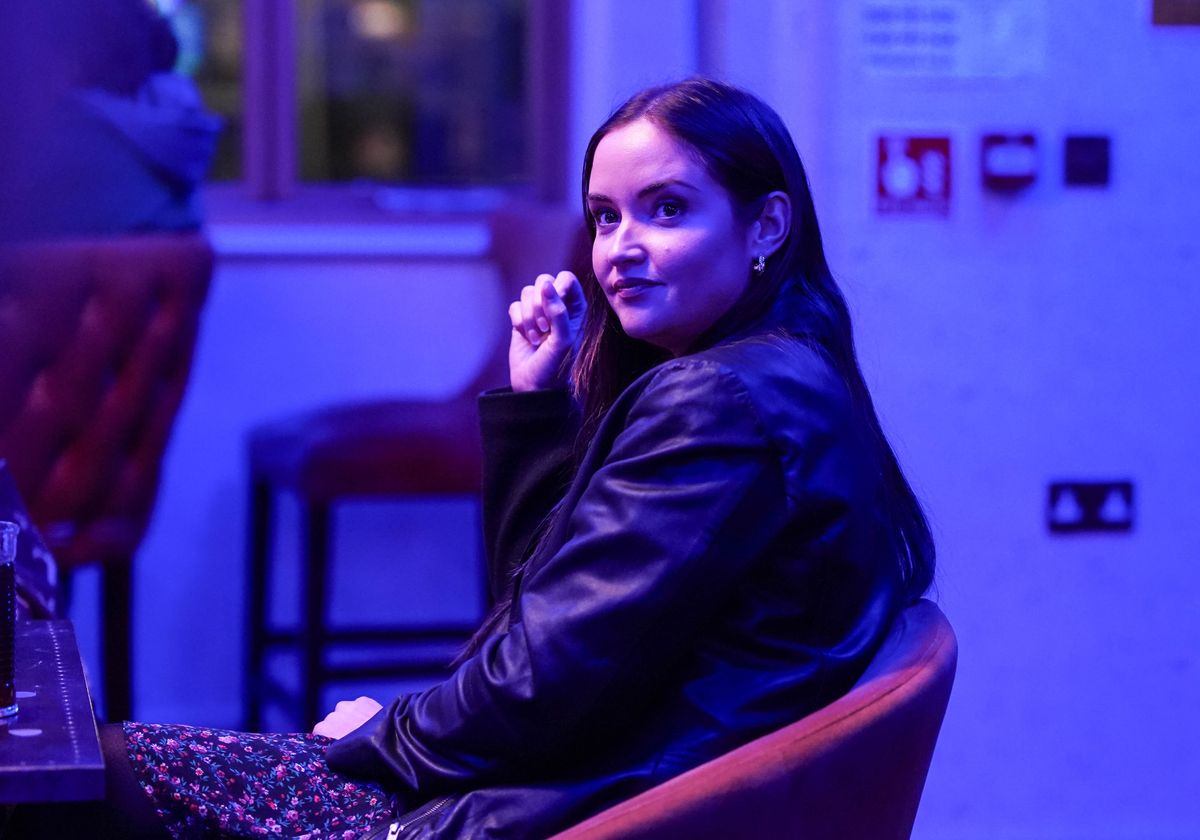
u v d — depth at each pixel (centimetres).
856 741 291
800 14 599
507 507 400
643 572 304
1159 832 639
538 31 1038
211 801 342
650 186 338
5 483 515
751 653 317
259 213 992
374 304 966
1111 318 619
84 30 684
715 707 314
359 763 348
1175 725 637
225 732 365
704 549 303
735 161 339
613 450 320
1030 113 608
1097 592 630
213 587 947
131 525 745
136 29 712
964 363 615
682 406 311
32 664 341
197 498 945
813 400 317
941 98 604
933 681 306
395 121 1066
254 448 874
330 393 963
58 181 685
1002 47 604
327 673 855
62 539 714
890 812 308
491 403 405
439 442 806
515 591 354
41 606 486
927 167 605
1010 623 628
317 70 1046
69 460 710
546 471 397
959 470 618
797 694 316
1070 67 608
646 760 314
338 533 958
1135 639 633
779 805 286
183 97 753
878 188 604
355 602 962
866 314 609
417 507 966
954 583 623
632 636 304
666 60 854
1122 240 617
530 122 1075
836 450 317
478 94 1082
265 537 889
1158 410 625
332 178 1056
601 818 282
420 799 338
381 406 855
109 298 707
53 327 689
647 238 340
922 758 312
